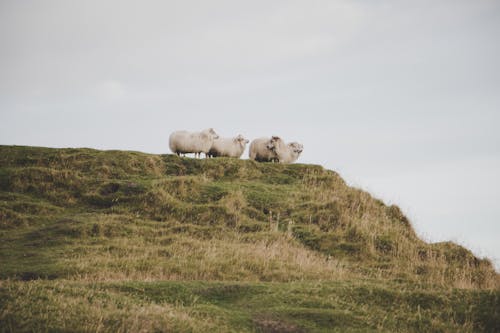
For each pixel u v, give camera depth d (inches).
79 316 389.7
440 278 709.9
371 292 514.3
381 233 846.5
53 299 415.8
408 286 587.5
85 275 587.5
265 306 478.0
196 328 400.5
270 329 429.4
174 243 742.5
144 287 501.0
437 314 481.7
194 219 850.8
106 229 775.7
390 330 443.2
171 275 618.8
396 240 822.5
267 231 825.5
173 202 882.1
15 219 802.2
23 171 946.7
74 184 932.6
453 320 474.0
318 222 878.4
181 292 501.0
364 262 761.6
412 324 462.0
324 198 965.8
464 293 519.5
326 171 1127.6
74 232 759.7
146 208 868.0
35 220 814.5
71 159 1042.1
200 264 651.5
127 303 435.8
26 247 710.5
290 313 454.9
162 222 831.7
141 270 628.1
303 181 1073.5
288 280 634.8
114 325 385.7
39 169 951.6
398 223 933.8
